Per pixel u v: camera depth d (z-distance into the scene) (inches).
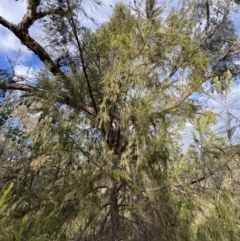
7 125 142.4
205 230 101.3
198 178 106.7
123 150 127.6
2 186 112.5
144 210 116.0
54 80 123.8
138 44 122.1
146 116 113.1
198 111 121.1
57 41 139.8
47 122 126.6
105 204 117.0
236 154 100.5
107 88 125.4
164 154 113.0
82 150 124.9
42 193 109.5
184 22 133.3
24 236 55.1
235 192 102.8
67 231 111.8
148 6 125.4
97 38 134.0
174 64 127.6
